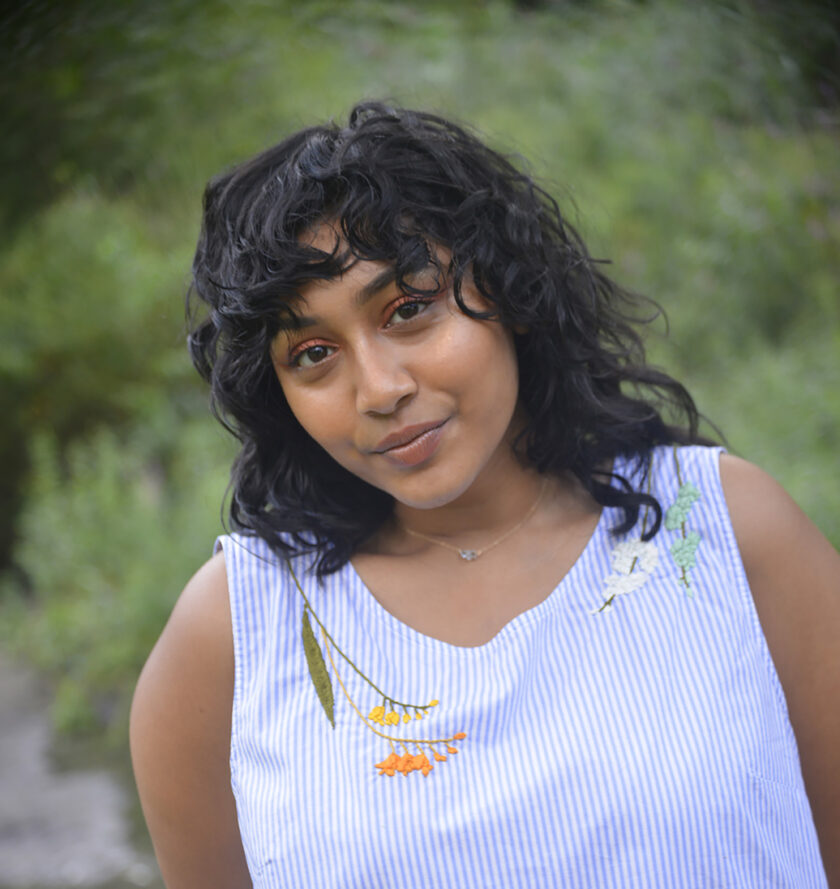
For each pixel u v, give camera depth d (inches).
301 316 40.5
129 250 200.4
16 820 134.6
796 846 41.2
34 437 206.8
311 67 160.9
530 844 39.4
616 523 45.8
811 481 122.0
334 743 41.9
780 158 169.9
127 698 154.2
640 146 192.4
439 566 46.0
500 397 42.2
